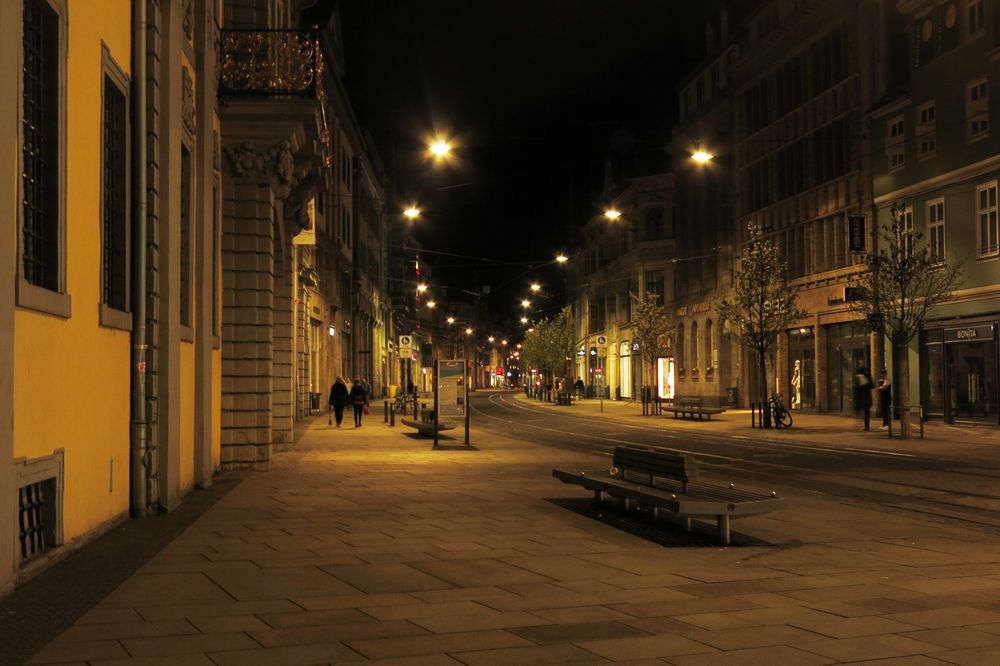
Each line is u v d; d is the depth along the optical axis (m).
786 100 41.69
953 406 30.47
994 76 28.38
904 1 32.25
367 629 5.92
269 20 17.16
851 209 36.16
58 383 7.98
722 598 6.91
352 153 59.25
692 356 53.53
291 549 8.84
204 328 13.78
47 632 5.82
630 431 31.19
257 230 16.39
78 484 8.60
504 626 6.02
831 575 7.85
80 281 8.59
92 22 8.98
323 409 45.56
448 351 148.12
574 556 8.63
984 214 29.11
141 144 10.51
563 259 65.25
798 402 40.94
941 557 8.79
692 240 53.34
